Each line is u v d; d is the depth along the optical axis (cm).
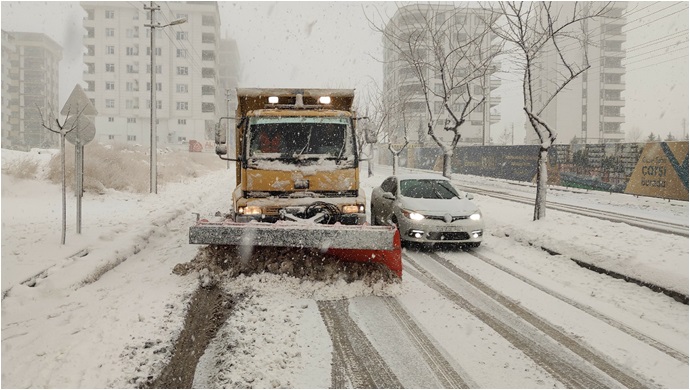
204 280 714
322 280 701
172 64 8544
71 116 1012
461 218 985
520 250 982
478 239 992
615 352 503
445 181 1136
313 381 435
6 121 9875
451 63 2072
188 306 620
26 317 573
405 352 500
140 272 789
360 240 679
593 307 643
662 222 1369
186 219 1424
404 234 996
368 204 1725
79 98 1013
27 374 427
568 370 463
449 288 731
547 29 1254
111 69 8362
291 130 836
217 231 690
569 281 761
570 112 7719
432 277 794
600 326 575
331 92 942
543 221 1175
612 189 2234
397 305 647
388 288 692
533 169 2941
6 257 826
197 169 3938
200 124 8638
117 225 1176
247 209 796
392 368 464
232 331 538
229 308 621
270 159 822
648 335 548
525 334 551
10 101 9975
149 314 579
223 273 720
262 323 564
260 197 817
